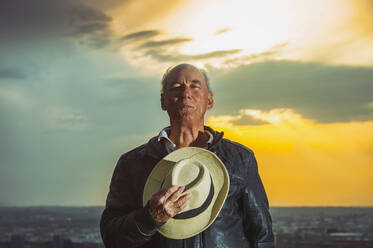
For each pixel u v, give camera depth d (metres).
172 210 1.58
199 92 1.90
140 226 1.60
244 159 1.83
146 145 1.95
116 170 1.96
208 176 1.74
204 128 2.03
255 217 1.79
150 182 1.80
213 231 1.71
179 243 1.71
